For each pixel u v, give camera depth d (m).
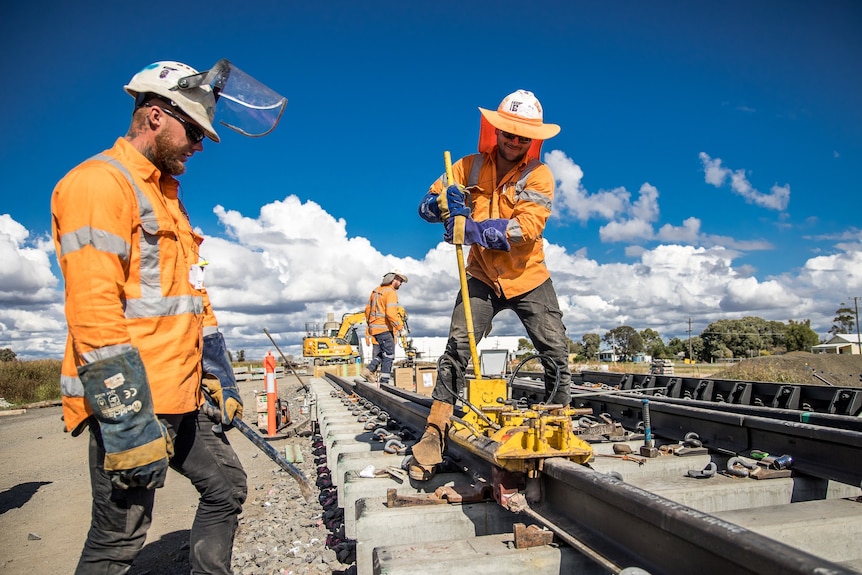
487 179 3.42
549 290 3.49
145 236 2.01
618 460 3.30
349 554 3.46
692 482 2.90
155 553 3.74
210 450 2.37
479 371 3.27
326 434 5.86
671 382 6.45
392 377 11.90
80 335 1.76
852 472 2.75
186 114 2.09
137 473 1.80
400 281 11.30
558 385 3.34
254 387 23.61
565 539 2.09
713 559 1.51
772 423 3.25
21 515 4.85
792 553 1.20
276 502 4.94
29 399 18.42
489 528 2.65
